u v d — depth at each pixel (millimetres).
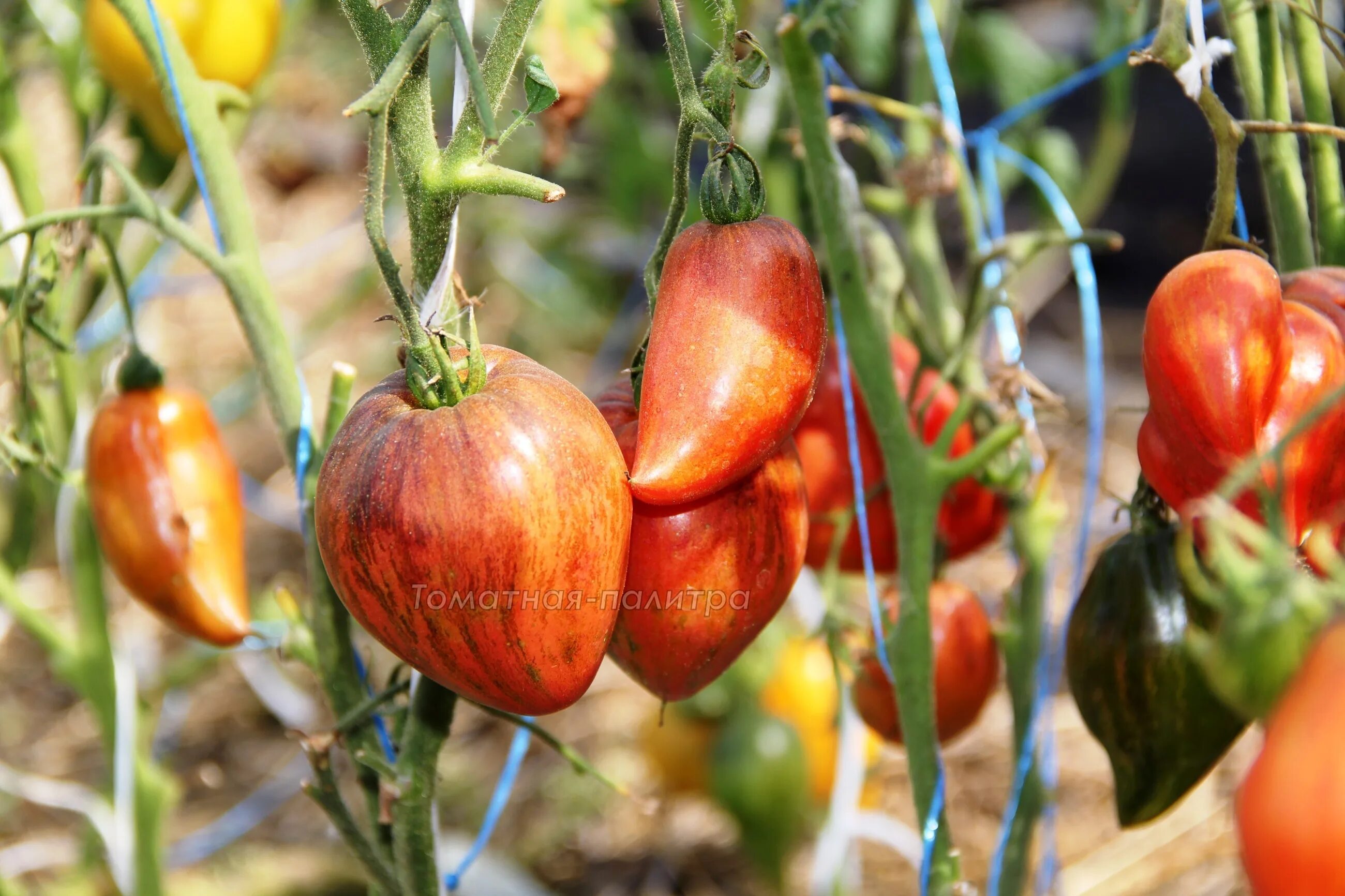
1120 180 2621
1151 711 787
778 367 708
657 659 751
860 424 896
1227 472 709
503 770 1731
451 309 763
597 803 1660
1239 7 846
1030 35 2557
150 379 873
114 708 1060
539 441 688
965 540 940
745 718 1342
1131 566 794
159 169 1020
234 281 831
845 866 1354
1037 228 1698
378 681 1285
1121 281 2625
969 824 1605
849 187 855
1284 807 596
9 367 997
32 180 1011
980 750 1716
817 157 822
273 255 2584
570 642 698
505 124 1700
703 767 1425
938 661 912
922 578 842
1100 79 2225
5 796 1651
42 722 1850
